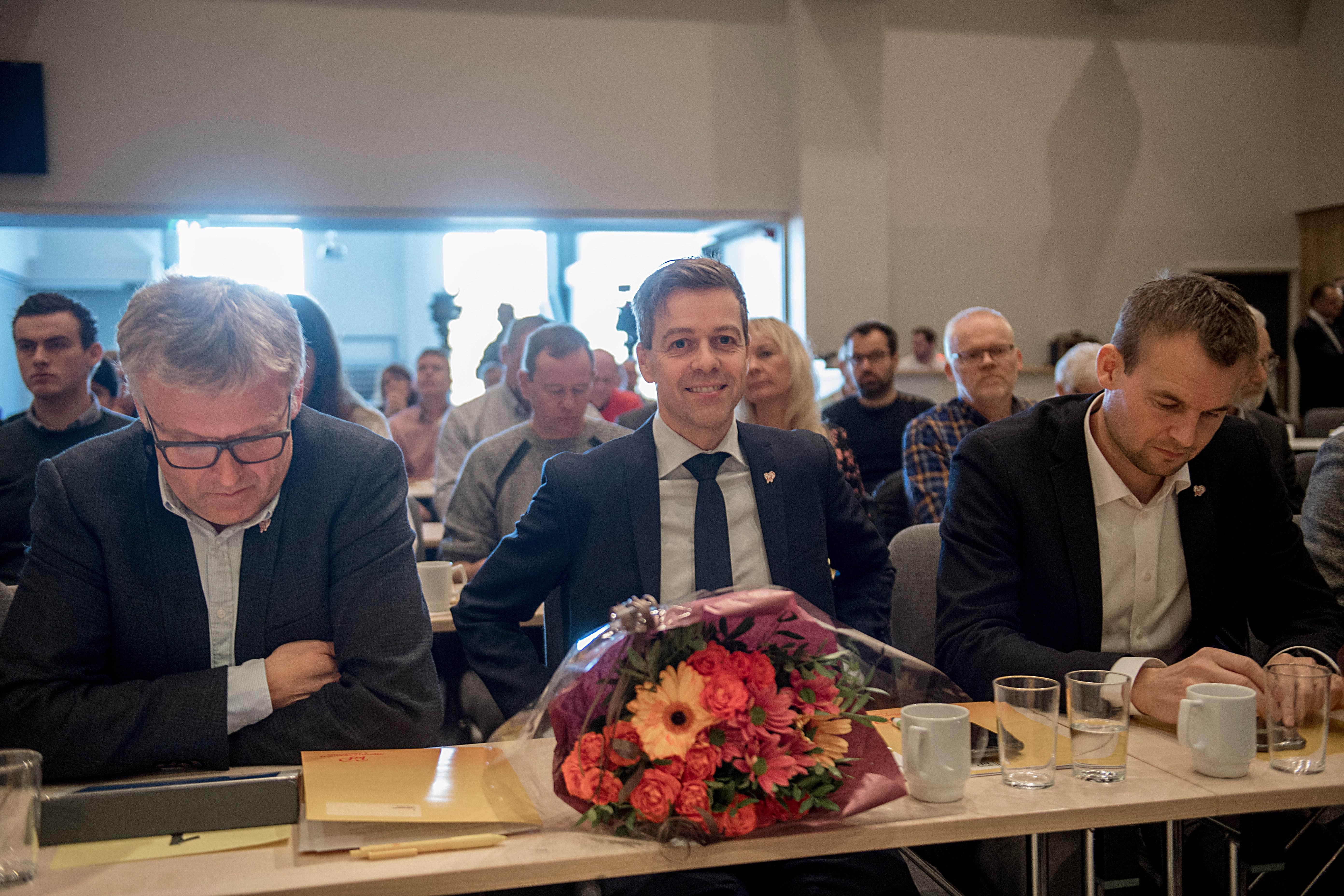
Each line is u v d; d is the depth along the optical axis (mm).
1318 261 7684
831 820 1033
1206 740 1150
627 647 1054
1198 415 1468
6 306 10391
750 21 6715
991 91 7266
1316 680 1159
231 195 6086
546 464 1731
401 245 13531
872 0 6762
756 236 7125
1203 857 1264
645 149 6613
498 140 6426
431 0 6301
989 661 1502
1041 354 7426
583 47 6508
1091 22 7395
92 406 3217
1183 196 7617
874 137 6812
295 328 1305
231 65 6059
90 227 6102
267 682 1295
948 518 1731
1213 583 1695
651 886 1229
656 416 1718
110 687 1252
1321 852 1197
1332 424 6012
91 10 5859
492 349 6539
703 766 992
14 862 925
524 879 954
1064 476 1686
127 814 1048
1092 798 1090
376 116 6262
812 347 4617
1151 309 1484
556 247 10672
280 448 1285
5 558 3074
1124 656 1388
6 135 5715
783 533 1675
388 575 1378
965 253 7277
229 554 1371
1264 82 7691
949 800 1076
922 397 5488
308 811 1022
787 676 1085
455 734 2514
